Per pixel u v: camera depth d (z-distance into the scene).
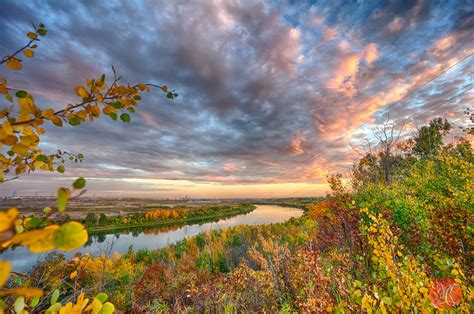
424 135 13.44
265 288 5.23
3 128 0.80
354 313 2.67
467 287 2.40
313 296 3.34
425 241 4.30
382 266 2.84
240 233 24.03
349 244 5.36
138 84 1.18
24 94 0.87
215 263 13.79
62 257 1.66
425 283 2.42
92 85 1.05
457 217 4.35
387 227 3.02
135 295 7.50
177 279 8.05
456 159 7.63
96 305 0.79
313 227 10.43
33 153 1.15
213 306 5.11
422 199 6.60
